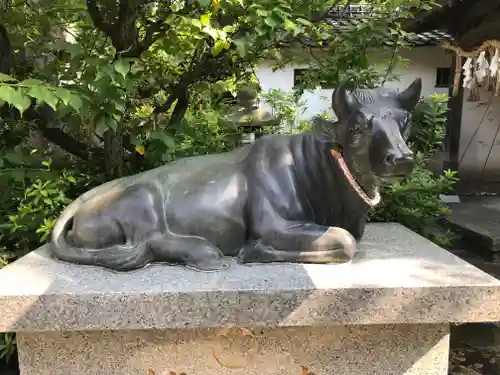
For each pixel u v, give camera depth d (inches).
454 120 246.7
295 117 167.8
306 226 63.3
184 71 105.3
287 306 54.3
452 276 57.4
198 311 54.2
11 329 54.2
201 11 80.8
